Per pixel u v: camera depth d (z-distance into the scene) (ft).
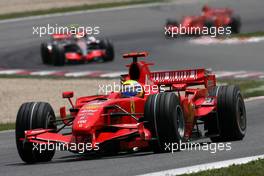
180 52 412.57
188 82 146.30
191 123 139.74
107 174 107.34
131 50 427.33
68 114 223.10
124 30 497.87
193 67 367.45
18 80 331.36
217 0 576.61
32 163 129.39
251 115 195.21
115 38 469.57
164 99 126.93
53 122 132.87
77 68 373.61
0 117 233.76
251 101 230.48
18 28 523.70
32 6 607.37
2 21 548.72
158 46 434.30
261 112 200.13
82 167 115.96
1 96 279.90
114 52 424.87
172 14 546.26
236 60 384.68
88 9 582.35
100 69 365.40
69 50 393.29
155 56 403.34
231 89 144.97
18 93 286.46
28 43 472.85
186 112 136.36
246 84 289.74
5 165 128.57
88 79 327.88
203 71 146.61
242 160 115.44
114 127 125.49
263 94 249.34
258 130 162.40
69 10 579.07
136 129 128.06
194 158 119.75
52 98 269.44
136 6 589.32
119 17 549.13
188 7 561.43
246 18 533.14
